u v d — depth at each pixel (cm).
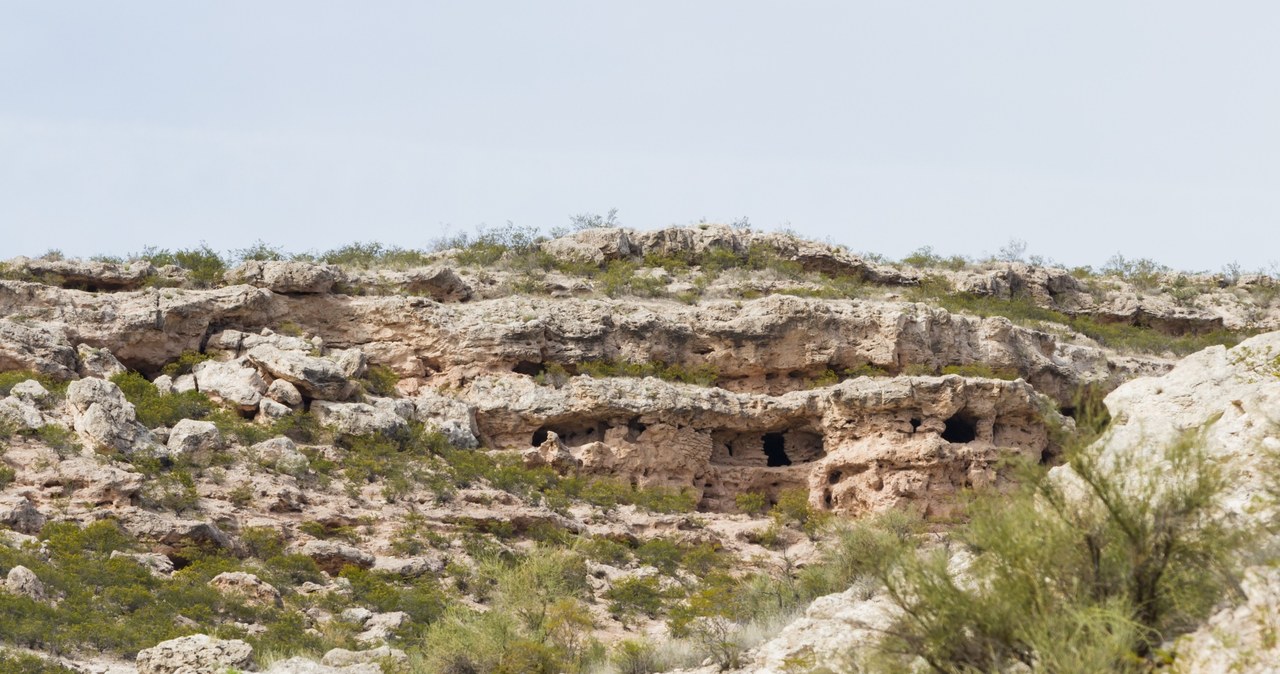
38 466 4203
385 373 5925
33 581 3325
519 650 2533
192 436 4656
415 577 4172
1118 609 1160
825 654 1636
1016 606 1227
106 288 6191
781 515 5306
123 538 3888
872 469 5609
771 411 5922
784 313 6200
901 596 1353
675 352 6228
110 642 3117
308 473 4753
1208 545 1211
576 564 4172
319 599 3791
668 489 5581
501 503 4916
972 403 5794
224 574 3719
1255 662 1123
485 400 5775
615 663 2347
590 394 5762
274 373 5412
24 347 5259
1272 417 1439
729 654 1928
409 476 4928
